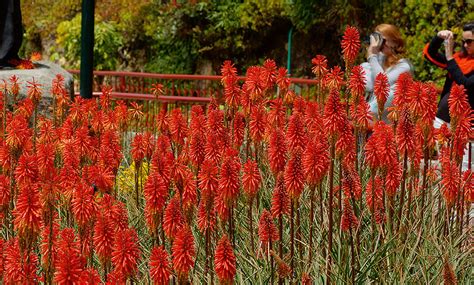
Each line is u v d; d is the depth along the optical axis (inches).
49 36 796.6
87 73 273.3
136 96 458.9
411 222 184.7
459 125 186.5
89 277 120.8
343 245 167.8
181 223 143.6
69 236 129.4
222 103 462.6
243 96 216.7
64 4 780.0
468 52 313.4
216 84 677.3
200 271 166.9
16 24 341.7
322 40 662.5
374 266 169.8
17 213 132.3
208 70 722.2
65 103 258.7
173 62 729.0
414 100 180.1
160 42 726.5
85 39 271.6
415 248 173.5
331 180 159.3
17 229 135.3
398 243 171.9
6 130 207.0
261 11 669.3
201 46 716.7
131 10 734.5
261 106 217.3
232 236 163.2
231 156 168.7
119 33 738.2
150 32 722.8
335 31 651.5
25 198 131.8
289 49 665.0
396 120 199.2
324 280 163.6
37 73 326.6
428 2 552.1
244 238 183.8
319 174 154.1
